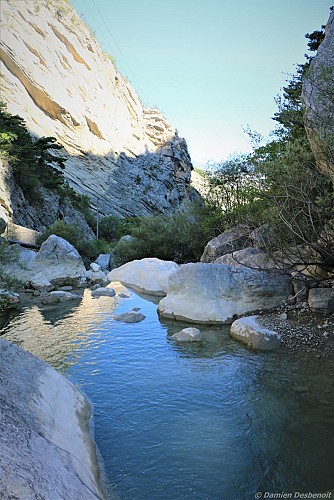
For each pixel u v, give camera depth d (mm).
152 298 17250
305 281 10516
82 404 6129
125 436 5645
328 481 4629
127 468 4910
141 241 29938
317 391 6980
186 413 6363
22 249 22906
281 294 12117
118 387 7422
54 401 5211
